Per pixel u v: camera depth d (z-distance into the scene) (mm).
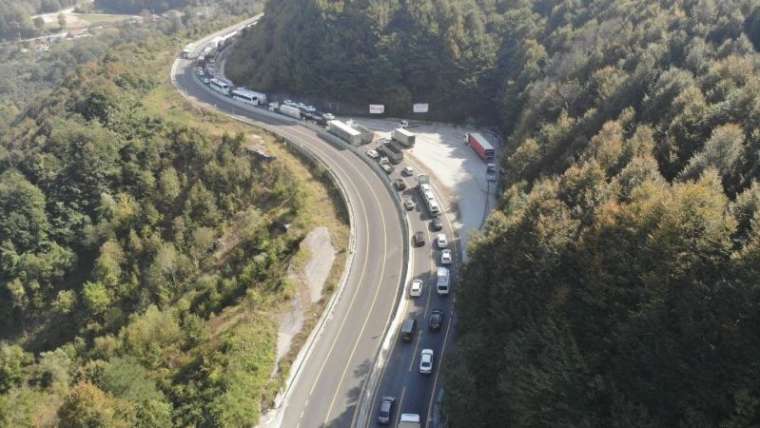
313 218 100688
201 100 159625
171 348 73812
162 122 126688
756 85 68062
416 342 75625
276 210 104312
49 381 72938
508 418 54094
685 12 112812
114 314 90062
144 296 91188
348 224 101938
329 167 121875
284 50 163000
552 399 48062
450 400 56938
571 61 124000
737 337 39219
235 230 102812
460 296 71562
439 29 155000
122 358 69250
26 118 158250
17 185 105062
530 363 50531
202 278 89562
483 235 77062
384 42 152625
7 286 98812
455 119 155625
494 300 62031
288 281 80750
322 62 156125
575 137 91062
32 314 100250
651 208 50719
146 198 111250
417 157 131250
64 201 109875
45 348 94250
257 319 73375
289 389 68688
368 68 153500
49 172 111688
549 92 113438
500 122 149125
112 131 121688
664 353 42656
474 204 111562
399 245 97625
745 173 57125
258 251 92562
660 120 77438
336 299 84000
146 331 75188
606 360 48000
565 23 149750
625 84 91875
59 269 103500
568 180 68312
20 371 75625
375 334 78000
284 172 114125
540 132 104125
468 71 152750
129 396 61531
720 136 59562
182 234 102562
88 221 109188
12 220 102062
